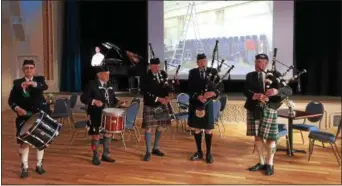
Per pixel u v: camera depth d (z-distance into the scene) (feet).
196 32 23.36
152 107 13.88
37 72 25.72
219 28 23.02
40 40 25.59
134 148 15.42
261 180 11.68
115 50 25.26
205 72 13.39
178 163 13.41
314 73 22.80
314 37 22.63
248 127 12.76
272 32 22.25
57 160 13.70
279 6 22.08
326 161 13.70
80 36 26.43
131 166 13.05
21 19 25.48
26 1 25.45
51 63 25.64
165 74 14.08
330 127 19.30
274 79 11.97
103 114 12.96
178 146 15.78
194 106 13.48
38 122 10.95
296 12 22.76
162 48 23.86
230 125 20.17
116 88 24.58
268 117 12.02
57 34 26.12
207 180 11.68
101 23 26.40
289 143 14.39
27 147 11.80
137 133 17.72
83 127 14.92
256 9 22.41
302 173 12.36
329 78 22.44
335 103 19.33
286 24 22.07
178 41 23.63
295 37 22.85
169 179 11.76
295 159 13.92
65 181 11.53
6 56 24.82
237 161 13.67
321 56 22.58
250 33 22.58
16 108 11.40
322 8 22.30
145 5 25.72
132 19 25.96
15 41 25.61
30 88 11.60
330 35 22.27
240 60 22.81
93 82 13.12
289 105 14.37
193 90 13.46
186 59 23.57
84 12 26.45
